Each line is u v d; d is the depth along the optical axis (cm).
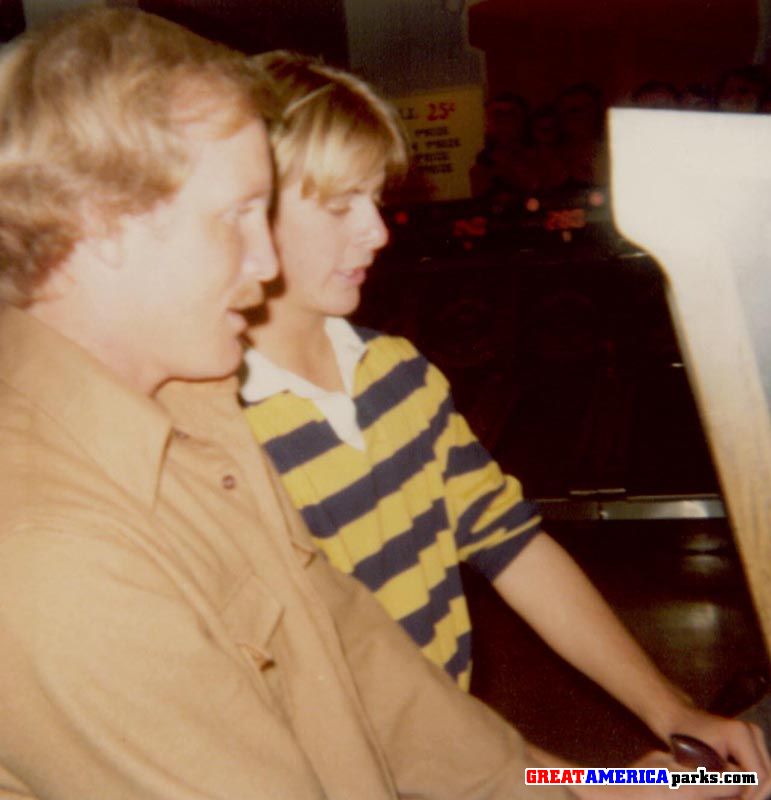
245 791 62
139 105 60
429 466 123
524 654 346
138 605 60
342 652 81
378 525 115
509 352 789
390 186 116
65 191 61
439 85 900
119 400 66
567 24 873
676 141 62
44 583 58
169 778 61
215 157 64
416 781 93
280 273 109
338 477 112
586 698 318
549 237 867
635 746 292
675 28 862
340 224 107
